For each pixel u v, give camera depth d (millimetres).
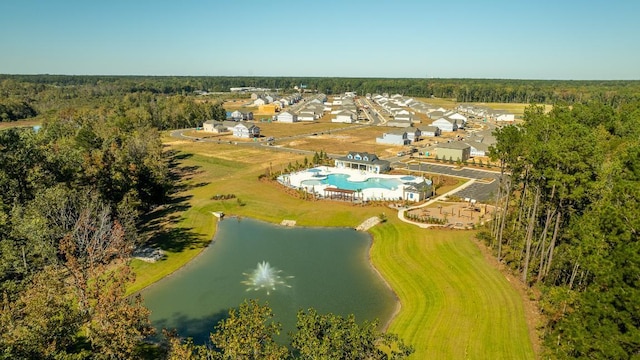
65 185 60625
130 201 67312
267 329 27297
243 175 106562
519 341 39000
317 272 56156
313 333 25922
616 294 28281
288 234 70625
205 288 51938
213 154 137500
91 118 175375
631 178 39344
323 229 72750
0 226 47312
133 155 91562
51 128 134000
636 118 81188
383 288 51719
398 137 152750
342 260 60031
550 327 38781
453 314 44000
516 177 55438
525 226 57625
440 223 69000
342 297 49406
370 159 109875
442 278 51656
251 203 83875
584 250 35656
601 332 28438
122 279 33625
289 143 157000
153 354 38094
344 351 25344
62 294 30078
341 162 113438
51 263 45094
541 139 49562
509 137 52000
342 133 181500
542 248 47656
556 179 42719
